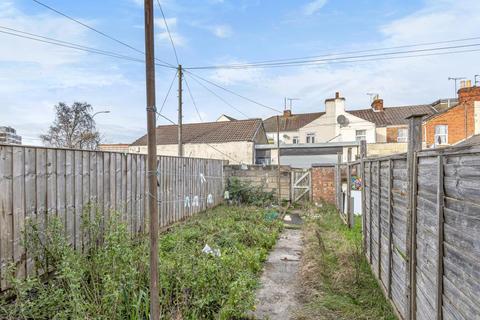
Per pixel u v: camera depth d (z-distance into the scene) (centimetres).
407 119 267
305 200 1159
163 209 677
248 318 315
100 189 465
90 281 311
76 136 1452
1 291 300
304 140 2508
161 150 2059
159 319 236
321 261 465
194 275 316
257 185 1184
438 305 202
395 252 321
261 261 503
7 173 313
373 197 444
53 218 350
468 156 165
